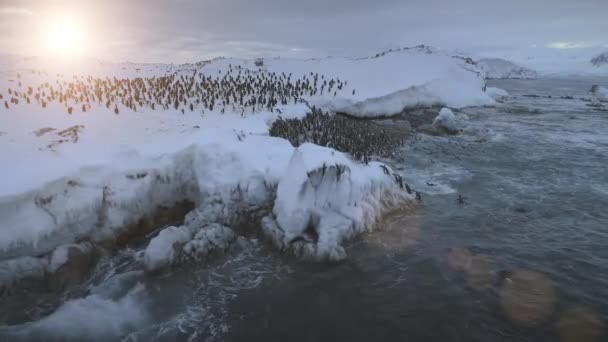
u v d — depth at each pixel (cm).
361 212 1631
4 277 1224
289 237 1477
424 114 4309
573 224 1734
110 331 1075
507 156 2855
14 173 1501
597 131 3738
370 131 3288
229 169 1794
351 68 5656
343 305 1184
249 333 1071
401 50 7206
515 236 1622
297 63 5894
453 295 1220
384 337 1051
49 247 1392
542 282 1287
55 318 1122
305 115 3234
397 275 1335
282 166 1844
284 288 1270
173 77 4153
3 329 1083
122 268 1394
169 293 1243
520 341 1021
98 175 1606
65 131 1953
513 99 6575
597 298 1197
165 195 1778
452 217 1800
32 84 3234
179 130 2181
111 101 2756
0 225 1299
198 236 1441
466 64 6222
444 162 2700
